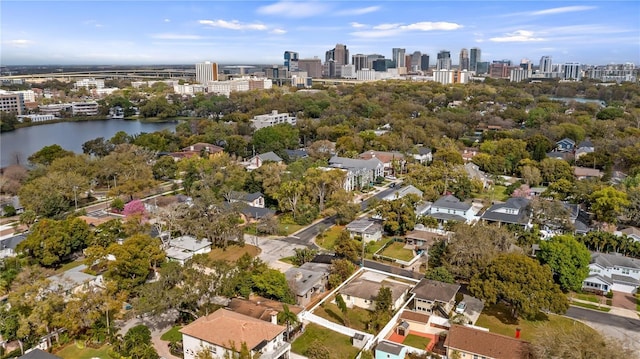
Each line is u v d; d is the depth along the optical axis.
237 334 52.00
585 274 70.56
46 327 55.12
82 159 131.50
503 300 66.94
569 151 167.50
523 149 151.75
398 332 60.75
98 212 108.31
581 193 109.31
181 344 56.22
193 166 130.75
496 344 51.75
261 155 148.62
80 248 83.94
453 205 102.50
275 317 58.50
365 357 53.47
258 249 88.69
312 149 157.75
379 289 67.56
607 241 82.00
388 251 88.44
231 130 198.62
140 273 68.62
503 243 75.31
